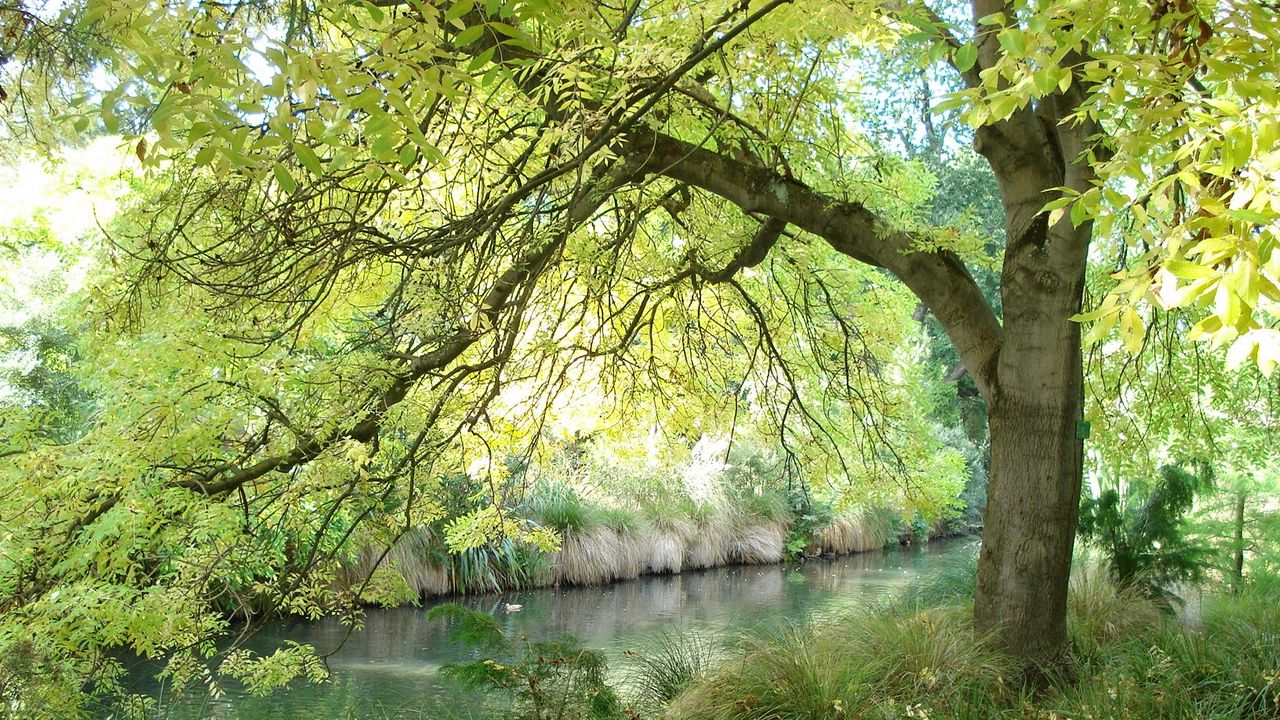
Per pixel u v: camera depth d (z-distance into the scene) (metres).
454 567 12.50
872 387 8.38
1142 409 7.97
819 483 8.62
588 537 14.06
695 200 7.54
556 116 5.34
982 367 6.02
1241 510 8.16
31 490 3.96
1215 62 2.52
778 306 8.70
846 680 5.45
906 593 8.88
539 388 7.25
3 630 3.63
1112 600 6.93
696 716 5.43
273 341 5.00
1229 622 6.50
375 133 2.61
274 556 5.57
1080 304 5.79
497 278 6.25
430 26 2.74
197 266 5.23
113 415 4.41
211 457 5.01
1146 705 5.08
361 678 8.16
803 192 6.28
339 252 5.18
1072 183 5.49
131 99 2.56
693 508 15.93
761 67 5.83
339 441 4.94
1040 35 2.82
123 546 3.96
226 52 2.49
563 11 2.93
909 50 6.05
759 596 12.80
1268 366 2.04
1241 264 2.05
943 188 22.23
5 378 8.97
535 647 5.18
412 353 5.54
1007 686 5.48
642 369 7.42
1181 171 2.34
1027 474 5.75
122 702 5.20
